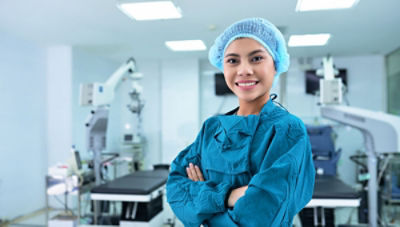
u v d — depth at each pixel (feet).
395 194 11.46
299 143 2.72
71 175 11.21
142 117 21.12
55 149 15.78
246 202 2.54
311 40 15.05
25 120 14.52
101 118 11.49
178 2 10.19
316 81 18.70
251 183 2.61
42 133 15.60
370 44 15.87
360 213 10.92
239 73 2.96
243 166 2.85
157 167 17.29
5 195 13.32
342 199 8.60
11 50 13.79
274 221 2.49
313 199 8.69
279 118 2.95
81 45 15.65
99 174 11.49
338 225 10.98
